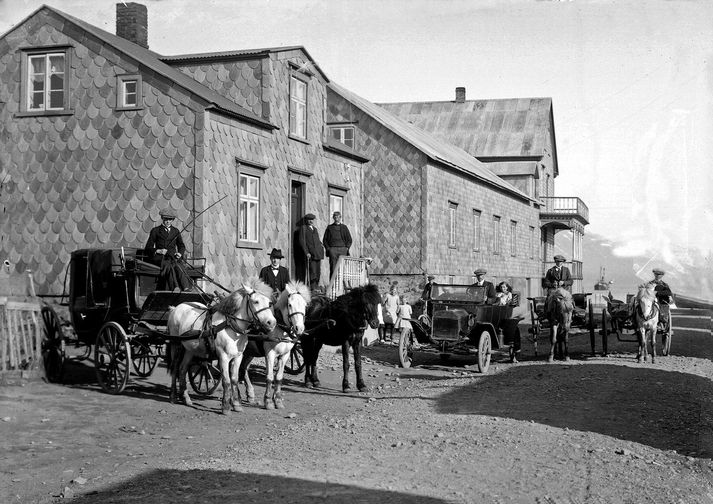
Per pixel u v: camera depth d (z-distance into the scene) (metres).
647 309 19.69
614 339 27.89
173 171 18.44
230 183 19.36
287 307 13.02
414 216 31.61
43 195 19.23
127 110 18.81
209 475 8.01
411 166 31.75
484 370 17.69
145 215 18.53
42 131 19.39
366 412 12.38
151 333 13.55
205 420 11.89
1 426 11.05
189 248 18.16
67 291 18.75
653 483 7.75
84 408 12.60
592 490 7.41
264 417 12.22
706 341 25.83
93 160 18.98
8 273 18.70
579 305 23.03
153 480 8.02
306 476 7.84
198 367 15.14
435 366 19.56
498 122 50.78
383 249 32.03
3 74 19.66
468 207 36.62
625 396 13.59
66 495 7.56
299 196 23.78
